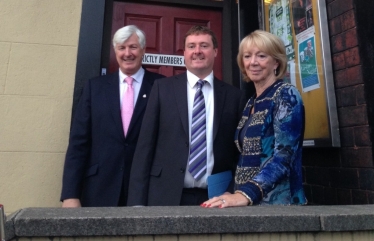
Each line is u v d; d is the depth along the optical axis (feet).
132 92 7.83
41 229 3.47
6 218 3.48
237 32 10.54
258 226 3.76
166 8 10.48
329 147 7.57
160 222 3.62
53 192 8.20
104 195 7.09
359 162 6.93
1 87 8.21
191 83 6.73
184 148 6.29
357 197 6.95
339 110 7.48
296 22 8.58
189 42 6.75
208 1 10.68
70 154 7.22
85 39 8.80
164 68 10.28
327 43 7.68
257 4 10.16
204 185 6.32
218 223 3.69
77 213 3.79
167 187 6.18
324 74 7.62
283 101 5.21
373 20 7.11
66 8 8.82
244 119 6.12
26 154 8.17
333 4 7.65
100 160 7.24
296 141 5.04
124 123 7.54
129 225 3.58
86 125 7.39
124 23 10.12
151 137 6.46
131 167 6.84
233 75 10.48
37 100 8.36
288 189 5.04
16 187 8.05
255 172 5.26
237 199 4.53
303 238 3.89
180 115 6.42
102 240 3.57
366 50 6.98
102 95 7.61
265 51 5.78
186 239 3.69
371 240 4.02
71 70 8.63
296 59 8.61
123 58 7.82
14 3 8.54
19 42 8.45
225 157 6.53
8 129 8.14
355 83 7.04
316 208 4.37
